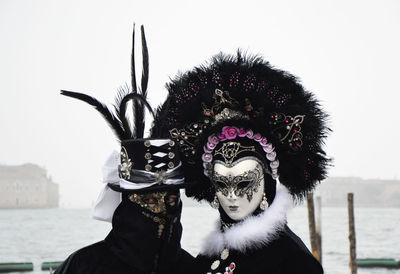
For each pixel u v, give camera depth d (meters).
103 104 2.86
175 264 2.86
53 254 31.92
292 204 2.59
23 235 44.97
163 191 2.70
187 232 38.59
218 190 2.57
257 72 2.71
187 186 2.68
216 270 2.54
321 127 2.66
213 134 2.64
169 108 2.91
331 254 27.97
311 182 2.71
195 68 2.87
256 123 2.58
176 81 2.94
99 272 2.69
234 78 2.70
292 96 2.68
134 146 2.70
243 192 2.51
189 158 2.83
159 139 2.72
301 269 2.36
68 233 47.88
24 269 18.38
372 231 44.97
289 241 2.46
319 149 2.68
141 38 2.97
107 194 2.88
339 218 66.06
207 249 2.67
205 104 2.72
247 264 2.45
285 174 2.66
